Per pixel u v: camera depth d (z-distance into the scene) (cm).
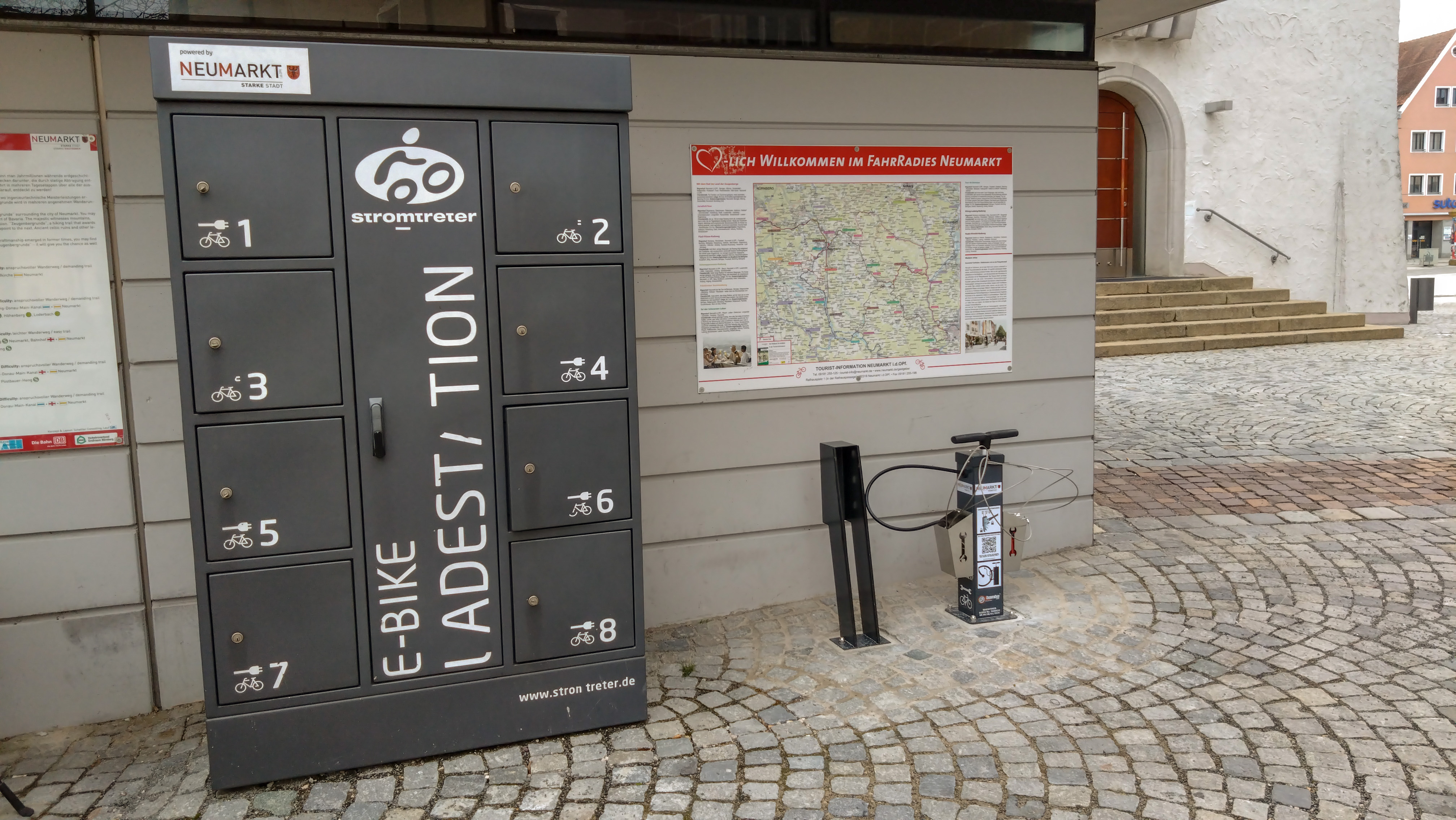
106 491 396
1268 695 387
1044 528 554
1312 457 778
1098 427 915
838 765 346
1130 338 1418
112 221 385
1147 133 1617
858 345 500
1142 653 428
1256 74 1622
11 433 382
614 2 440
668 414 471
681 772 345
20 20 365
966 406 525
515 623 359
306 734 343
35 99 371
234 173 318
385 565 344
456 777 345
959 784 332
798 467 497
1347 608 471
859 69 482
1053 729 366
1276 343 1461
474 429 347
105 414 391
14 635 391
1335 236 1703
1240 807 314
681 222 462
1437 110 5750
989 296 521
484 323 344
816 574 507
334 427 334
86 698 402
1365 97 1686
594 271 353
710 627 477
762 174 472
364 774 348
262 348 326
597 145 349
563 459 357
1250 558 544
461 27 420
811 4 470
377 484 340
